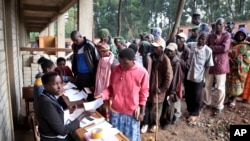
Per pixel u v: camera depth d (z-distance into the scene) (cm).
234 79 432
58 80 192
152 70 358
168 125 408
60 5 769
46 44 803
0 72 261
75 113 225
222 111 447
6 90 308
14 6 511
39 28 1662
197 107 424
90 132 195
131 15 3456
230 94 442
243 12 2594
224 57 411
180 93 390
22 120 452
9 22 399
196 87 410
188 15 3156
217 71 415
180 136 389
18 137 377
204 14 2953
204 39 394
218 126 412
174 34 471
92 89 323
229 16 2550
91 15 506
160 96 367
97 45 326
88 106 229
